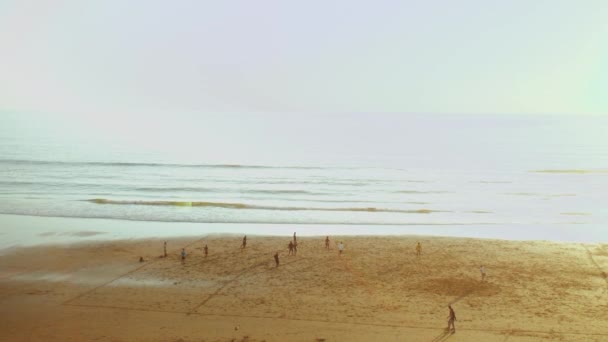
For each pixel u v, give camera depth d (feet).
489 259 110.52
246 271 103.50
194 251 117.29
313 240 126.31
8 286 95.40
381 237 129.49
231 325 79.15
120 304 87.20
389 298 89.45
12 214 159.94
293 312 83.92
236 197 197.26
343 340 74.13
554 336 75.25
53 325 78.89
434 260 109.91
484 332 76.59
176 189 213.66
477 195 205.87
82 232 136.15
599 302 87.40
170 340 74.08
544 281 97.25
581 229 146.82
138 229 140.56
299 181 241.35
